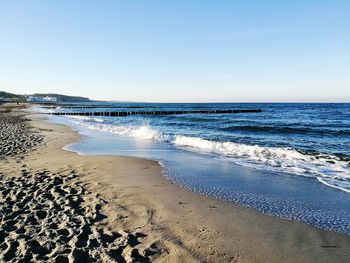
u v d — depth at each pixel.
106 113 58.75
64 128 24.91
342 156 11.51
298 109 77.69
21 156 11.40
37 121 34.00
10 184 7.36
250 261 3.99
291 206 6.13
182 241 4.53
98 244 4.33
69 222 5.09
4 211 5.53
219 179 8.29
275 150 12.38
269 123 31.48
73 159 10.88
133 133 20.91
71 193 6.75
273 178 8.41
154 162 10.59
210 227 5.06
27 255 3.98
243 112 64.62
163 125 30.62
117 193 6.84
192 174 8.85
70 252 4.07
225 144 14.25
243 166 10.04
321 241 4.57
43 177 8.09
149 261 3.93
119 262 3.85
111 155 12.02
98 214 5.52
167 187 7.44
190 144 15.45
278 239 4.64
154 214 5.61
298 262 3.97
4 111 63.88
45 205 5.90
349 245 4.44
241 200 6.50
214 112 63.25
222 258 4.06
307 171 9.24
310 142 16.17
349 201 6.43
